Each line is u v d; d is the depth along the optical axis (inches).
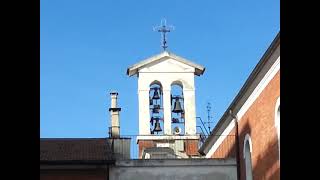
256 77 991.6
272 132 952.3
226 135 1243.2
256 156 1040.2
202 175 1110.4
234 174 1120.2
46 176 1066.1
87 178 1077.1
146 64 1533.0
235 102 1119.0
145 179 1094.4
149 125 1503.4
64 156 1101.7
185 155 1445.6
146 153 1348.4
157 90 1539.1
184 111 1519.4
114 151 1184.2
